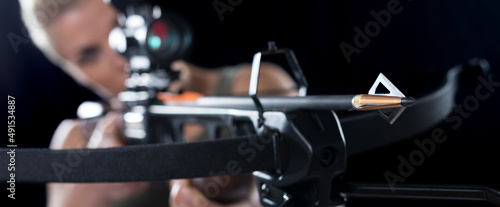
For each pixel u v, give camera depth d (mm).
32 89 2520
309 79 1878
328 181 593
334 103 550
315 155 573
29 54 2480
